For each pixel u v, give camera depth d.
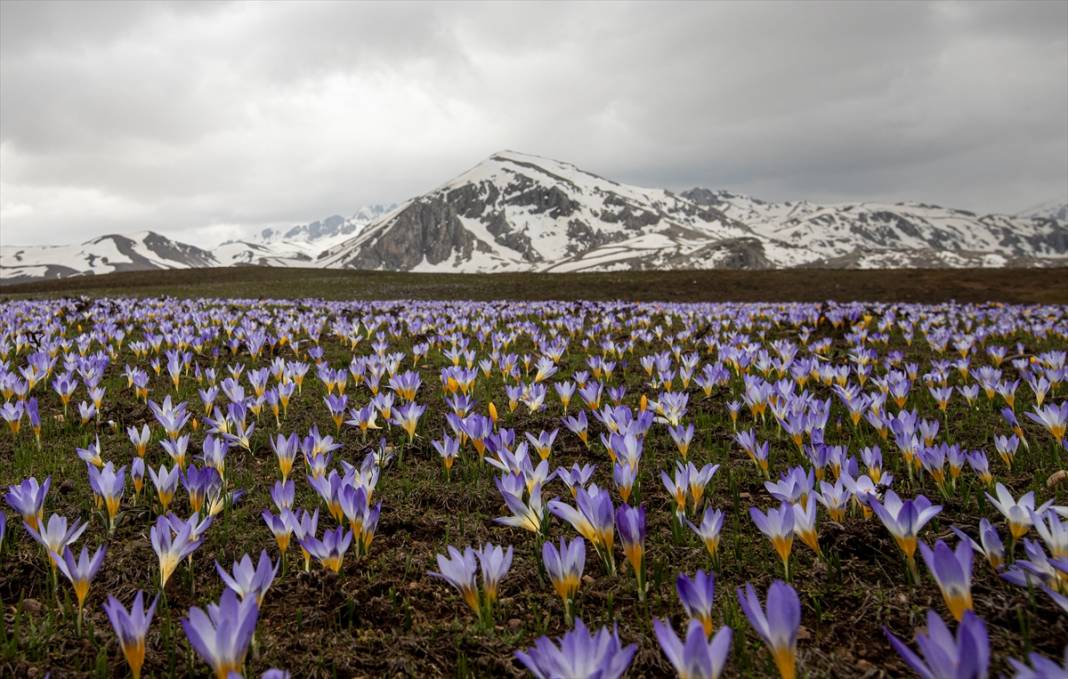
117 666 2.46
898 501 2.61
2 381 6.01
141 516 3.89
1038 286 46.00
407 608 2.85
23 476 4.69
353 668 2.50
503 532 3.78
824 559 3.06
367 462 3.47
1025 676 1.33
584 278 60.97
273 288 53.00
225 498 3.53
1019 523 2.58
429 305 24.11
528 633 2.69
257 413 6.08
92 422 6.43
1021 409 6.60
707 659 1.33
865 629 2.64
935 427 4.18
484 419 4.32
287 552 3.41
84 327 15.19
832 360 10.27
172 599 2.96
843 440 5.47
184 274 78.31
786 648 1.51
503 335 13.16
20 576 3.12
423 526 3.81
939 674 1.20
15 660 2.47
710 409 7.03
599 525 2.57
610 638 1.42
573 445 5.69
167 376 9.38
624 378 9.45
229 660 1.57
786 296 46.12
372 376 6.78
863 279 52.91
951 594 1.81
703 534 2.87
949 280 50.31
